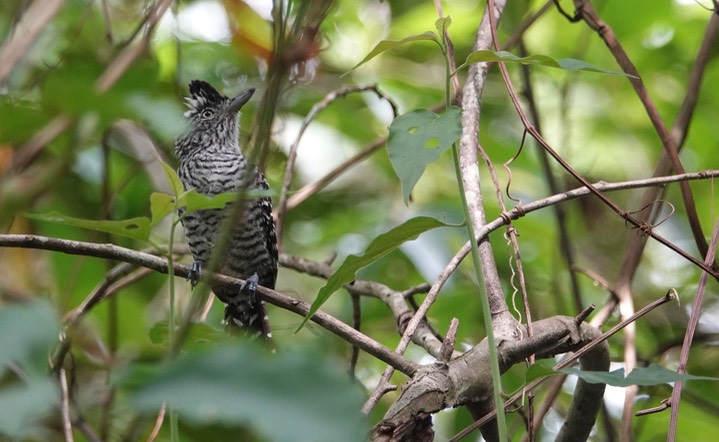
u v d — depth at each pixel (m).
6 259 9.58
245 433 2.71
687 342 6.55
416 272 11.60
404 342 6.23
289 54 3.93
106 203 8.08
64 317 8.41
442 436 10.94
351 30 12.64
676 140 8.61
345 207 12.87
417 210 11.92
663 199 8.51
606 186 6.91
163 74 11.06
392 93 12.48
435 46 12.53
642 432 10.02
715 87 12.51
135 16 8.37
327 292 5.08
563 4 11.70
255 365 2.20
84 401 6.42
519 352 6.09
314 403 2.15
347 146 12.89
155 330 7.43
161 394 2.15
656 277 12.86
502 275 11.55
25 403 2.19
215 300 11.52
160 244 10.23
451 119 4.21
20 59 3.97
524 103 12.24
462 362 5.81
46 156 4.31
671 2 11.70
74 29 8.11
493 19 7.20
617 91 13.20
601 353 7.05
